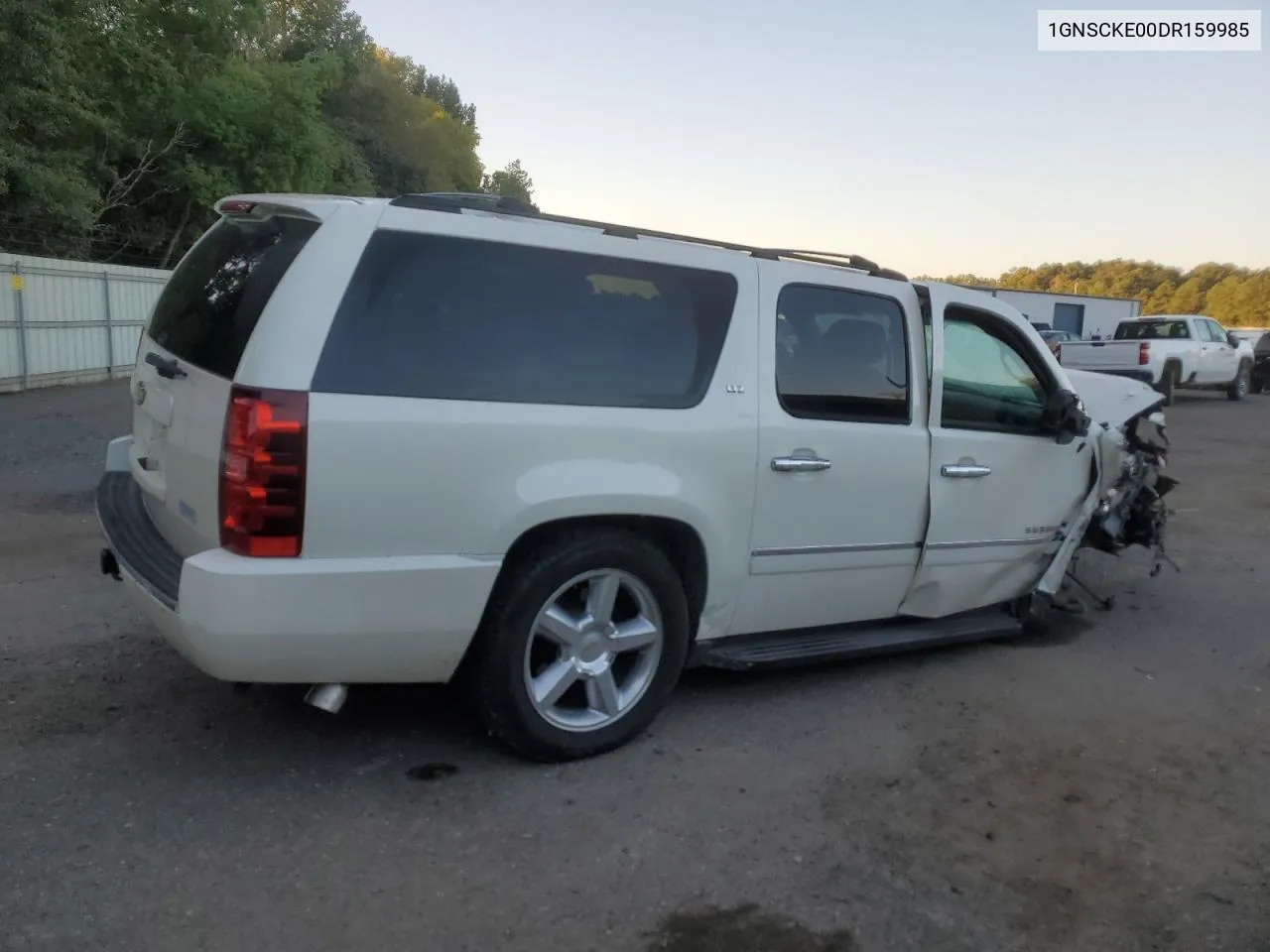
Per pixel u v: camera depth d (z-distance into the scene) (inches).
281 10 1577.3
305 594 126.8
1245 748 171.3
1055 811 146.9
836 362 176.2
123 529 155.4
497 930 113.3
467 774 148.8
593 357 149.6
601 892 121.5
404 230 136.3
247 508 124.9
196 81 1042.1
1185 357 878.4
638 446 150.4
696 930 115.2
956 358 195.0
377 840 130.0
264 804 137.4
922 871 129.7
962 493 194.5
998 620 215.5
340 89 1838.1
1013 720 179.8
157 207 1085.1
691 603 165.5
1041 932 118.3
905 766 159.5
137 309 771.4
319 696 135.9
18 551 256.2
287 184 1088.8
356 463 128.3
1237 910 124.2
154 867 121.7
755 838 135.3
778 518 168.2
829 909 120.4
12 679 174.6
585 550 146.9
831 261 185.5
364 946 109.5
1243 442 620.4
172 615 129.9
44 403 576.7
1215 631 237.3
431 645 137.1
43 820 130.7
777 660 174.7
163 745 153.1
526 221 147.2
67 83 744.3
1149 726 179.5
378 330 132.5
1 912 111.7
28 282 658.2
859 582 185.0
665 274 158.4
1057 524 217.0
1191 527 361.4
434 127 2042.3
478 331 140.4
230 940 109.3
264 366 125.5
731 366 161.8
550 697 149.1
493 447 137.3
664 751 160.2
